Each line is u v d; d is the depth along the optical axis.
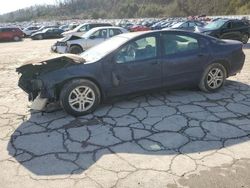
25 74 5.38
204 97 5.95
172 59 5.67
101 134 4.46
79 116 5.15
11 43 27.81
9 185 3.30
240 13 74.38
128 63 5.35
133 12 118.50
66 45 14.17
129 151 3.93
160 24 42.19
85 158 3.80
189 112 5.18
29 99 5.59
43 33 34.03
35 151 4.02
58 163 3.71
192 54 5.86
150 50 5.55
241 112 5.15
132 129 4.59
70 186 3.25
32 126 4.84
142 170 3.49
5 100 6.35
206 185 3.19
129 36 5.62
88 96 5.20
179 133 4.40
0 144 4.26
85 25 19.45
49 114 5.32
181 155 3.79
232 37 16.39
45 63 4.98
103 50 5.59
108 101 5.61
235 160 3.65
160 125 4.69
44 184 3.30
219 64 6.17
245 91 6.33
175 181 3.27
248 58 11.24
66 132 4.57
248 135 4.30
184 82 5.91
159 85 5.68
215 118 4.91
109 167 3.57
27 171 3.55
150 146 4.04
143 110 5.34
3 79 8.61
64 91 5.02
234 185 3.18
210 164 3.57
